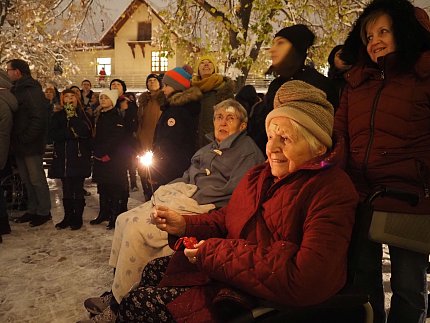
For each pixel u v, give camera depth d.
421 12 2.00
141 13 22.56
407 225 1.87
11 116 4.23
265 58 8.27
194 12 7.45
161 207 1.95
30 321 2.66
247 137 2.86
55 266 3.55
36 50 12.37
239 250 1.52
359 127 2.00
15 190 5.34
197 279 1.69
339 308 1.45
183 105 3.57
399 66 1.88
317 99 1.68
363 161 1.97
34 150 4.58
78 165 4.46
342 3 6.62
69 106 4.42
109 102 4.43
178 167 3.47
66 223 4.62
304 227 1.51
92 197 6.23
